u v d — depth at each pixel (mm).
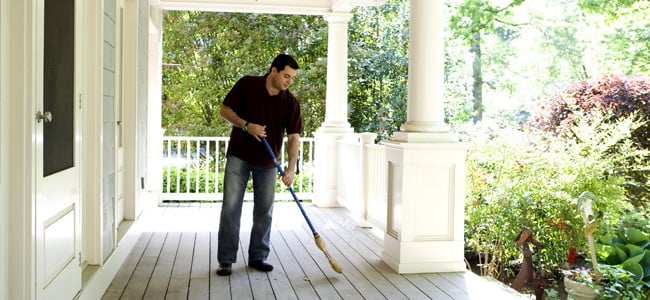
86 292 3188
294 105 4281
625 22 10672
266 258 4559
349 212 7238
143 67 5887
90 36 3543
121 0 4871
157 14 7273
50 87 2582
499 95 12547
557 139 6562
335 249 5125
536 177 5195
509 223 4898
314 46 12094
